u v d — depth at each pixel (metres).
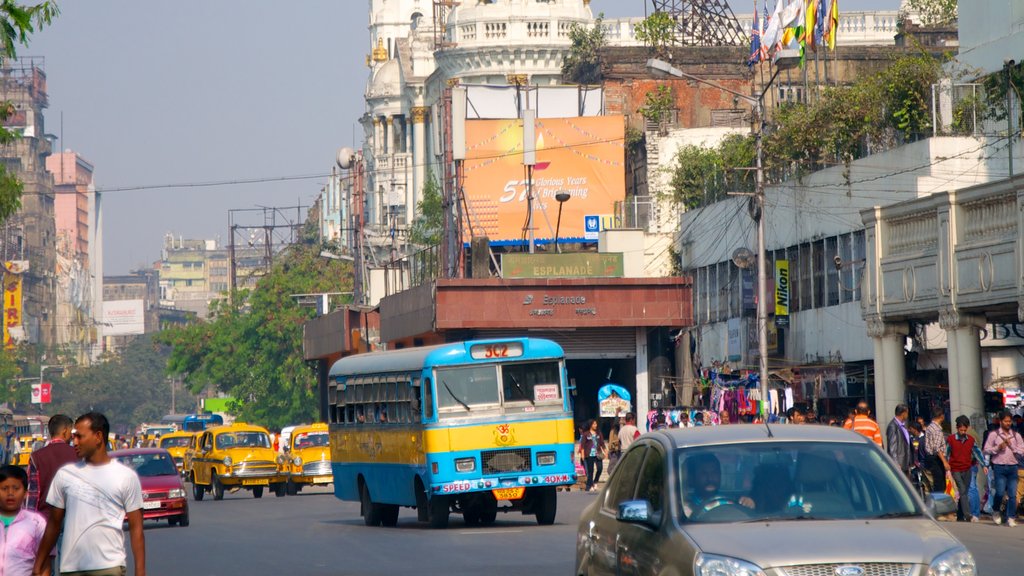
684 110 90.69
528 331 67.25
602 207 83.25
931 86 51.88
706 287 66.88
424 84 123.56
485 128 83.12
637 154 87.12
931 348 48.41
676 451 13.52
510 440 33.19
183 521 39.72
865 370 49.81
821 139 56.16
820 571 11.50
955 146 48.44
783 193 58.31
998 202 35.75
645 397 67.12
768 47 68.69
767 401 46.75
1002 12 54.78
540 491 33.97
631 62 90.94
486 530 32.50
